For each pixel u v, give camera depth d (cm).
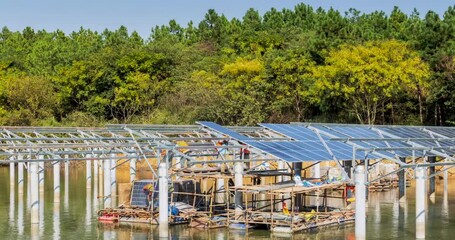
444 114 6512
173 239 2825
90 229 3116
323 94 6456
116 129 3369
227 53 8531
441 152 3222
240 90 6962
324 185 3203
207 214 3231
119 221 3322
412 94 6569
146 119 7506
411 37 6794
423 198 2781
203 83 7262
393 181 4956
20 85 7650
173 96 7538
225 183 3556
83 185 5178
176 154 3061
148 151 3722
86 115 7975
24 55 10588
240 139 3266
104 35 11394
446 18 7156
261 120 6650
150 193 3322
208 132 3431
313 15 10094
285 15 10281
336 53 6262
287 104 6938
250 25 9738
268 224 3011
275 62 6925
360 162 4025
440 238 2873
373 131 3697
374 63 5919
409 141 3130
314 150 3105
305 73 6812
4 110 7419
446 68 6178
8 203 4091
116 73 8144
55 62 9438
